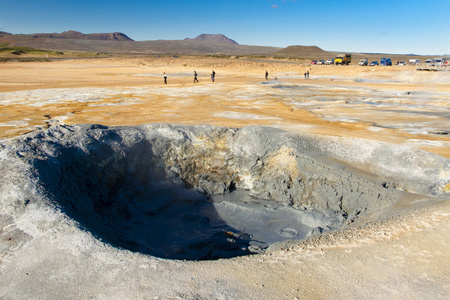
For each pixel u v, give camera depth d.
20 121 14.58
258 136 9.53
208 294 3.71
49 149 7.15
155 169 9.32
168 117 15.80
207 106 19.50
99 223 6.56
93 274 4.05
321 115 17.00
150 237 7.45
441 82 35.00
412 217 5.38
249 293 3.73
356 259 4.34
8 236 4.76
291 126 13.72
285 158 9.14
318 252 4.57
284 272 4.12
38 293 3.77
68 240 4.65
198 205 8.99
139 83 33.62
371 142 9.35
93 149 8.02
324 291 3.76
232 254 6.59
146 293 3.72
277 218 8.15
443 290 3.70
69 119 15.16
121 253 4.47
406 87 30.88
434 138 12.20
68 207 5.74
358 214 7.33
